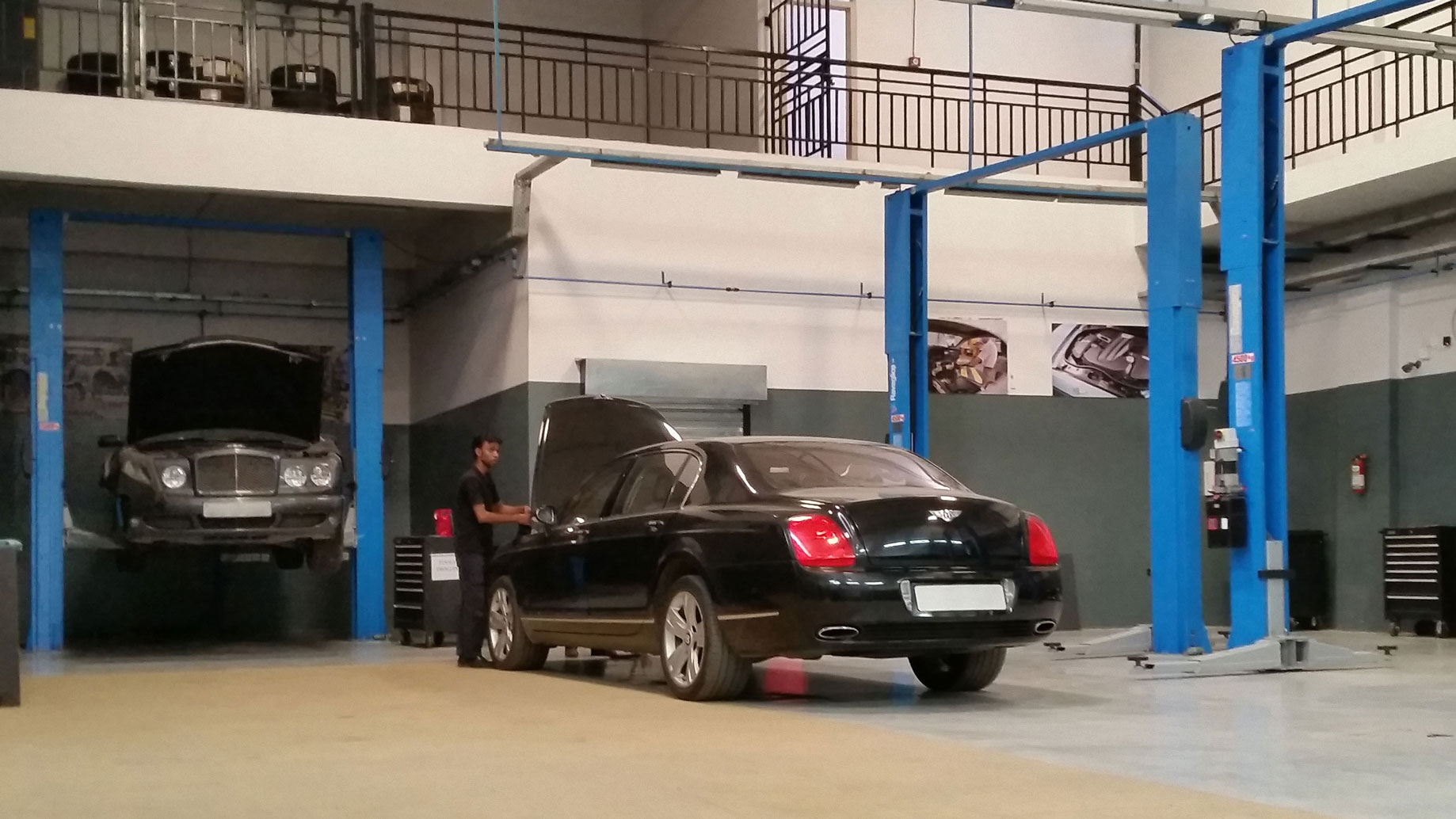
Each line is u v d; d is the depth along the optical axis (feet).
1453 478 43.14
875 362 44.98
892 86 53.78
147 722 21.43
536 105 56.44
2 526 47.75
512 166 41.22
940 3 54.65
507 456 42.57
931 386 45.42
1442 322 43.55
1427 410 44.09
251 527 36.63
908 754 16.96
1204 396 48.98
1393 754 16.88
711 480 24.52
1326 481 47.78
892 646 21.57
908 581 21.57
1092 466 47.09
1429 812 13.09
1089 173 52.70
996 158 54.80
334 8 41.14
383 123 40.09
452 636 43.93
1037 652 33.45
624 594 25.63
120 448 39.19
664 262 42.68
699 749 17.60
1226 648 31.81
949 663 24.82
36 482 41.06
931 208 45.78
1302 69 50.24
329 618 52.03
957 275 45.98
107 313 49.96
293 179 39.14
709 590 23.22
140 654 38.60
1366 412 46.09
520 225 40.55
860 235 45.06
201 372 38.60
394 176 40.09
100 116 37.52
